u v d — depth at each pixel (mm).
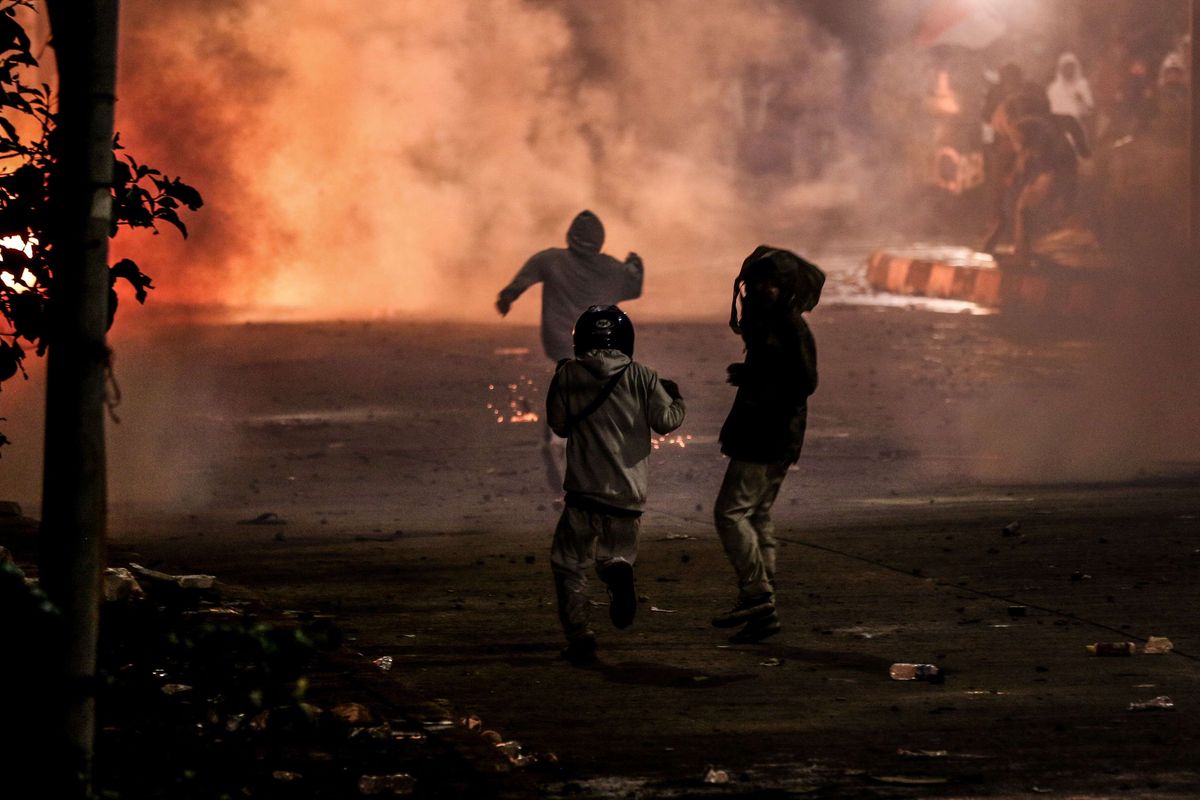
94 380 12531
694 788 15461
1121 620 22953
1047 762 16203
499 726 17875
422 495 38938
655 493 38281
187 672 17812
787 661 20969
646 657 21344
